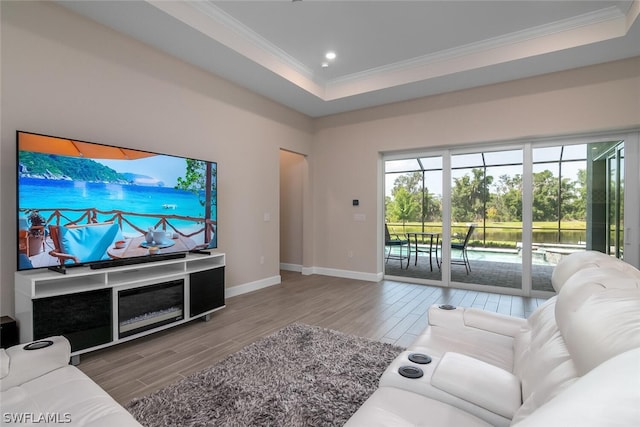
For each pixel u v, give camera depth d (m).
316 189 5.80
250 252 4.50
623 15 2.98
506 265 4.42
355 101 4.91
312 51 3.87
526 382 1.10
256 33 3.47
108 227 2.61
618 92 3.51
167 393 1.93
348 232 5.46
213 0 2.91
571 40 3.21
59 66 2.56
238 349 2.59
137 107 3.11
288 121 5.20
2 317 2.28
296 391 1.95
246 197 4.41
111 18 2.74
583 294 0.99
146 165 2.90
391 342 2.72
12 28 2.32
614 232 3.83
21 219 2.15
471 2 2.92
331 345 2.64
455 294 4.33
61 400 1.21
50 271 2.35
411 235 5.16
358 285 4.88
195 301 3.09
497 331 1.75
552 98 3.85
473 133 4.36
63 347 1.53
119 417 1.13
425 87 4.31
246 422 1.67
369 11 3.06
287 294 4.34
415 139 4.80
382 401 1.13
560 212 4.09
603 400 0.41
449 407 1.09
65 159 2.36
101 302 2.40
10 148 2.32
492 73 3.86
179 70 3.50
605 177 3.86
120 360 2.38
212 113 3.89
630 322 0.71
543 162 4.16
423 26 3.31
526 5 2.95
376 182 5.18
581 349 0.79
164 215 3.05
